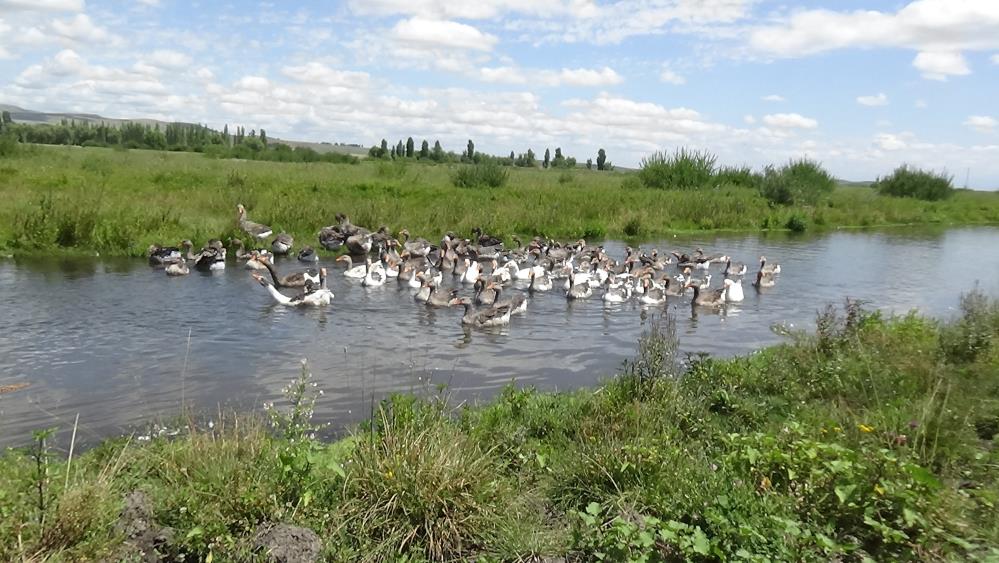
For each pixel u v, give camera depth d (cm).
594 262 2444
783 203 5112
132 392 1166
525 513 727
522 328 1720
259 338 1531
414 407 873
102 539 609
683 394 1041
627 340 1630
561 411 1009
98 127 11338
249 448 764
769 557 586
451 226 3186
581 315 1886
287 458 721
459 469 721
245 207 3067
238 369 1306
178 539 635
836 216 4812
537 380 1309
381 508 688
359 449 756
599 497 748
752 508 647
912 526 617
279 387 1209
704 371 1180
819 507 668
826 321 1363
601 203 4031
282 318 1716
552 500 764
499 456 825
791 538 611
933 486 639
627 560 614
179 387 1197
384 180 4778
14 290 1866
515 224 3375
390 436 758
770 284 2408
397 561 649
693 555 609
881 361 1152
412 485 697
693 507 676
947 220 5431
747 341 1666
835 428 817
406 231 2881
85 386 1190
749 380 1162
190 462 736
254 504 667
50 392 1157
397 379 1281
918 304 2177
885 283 2539
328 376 1284
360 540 662
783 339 1667
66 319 1611
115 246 2397
